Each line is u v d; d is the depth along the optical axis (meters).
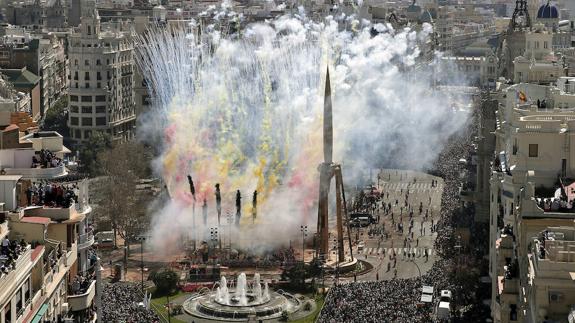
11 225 137.50
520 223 160.75
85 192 164.00
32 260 126.25
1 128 168.25
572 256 123.25
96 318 155.38
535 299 123.44
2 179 142.50
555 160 193.50
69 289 147.38
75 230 152.88
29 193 151.12
